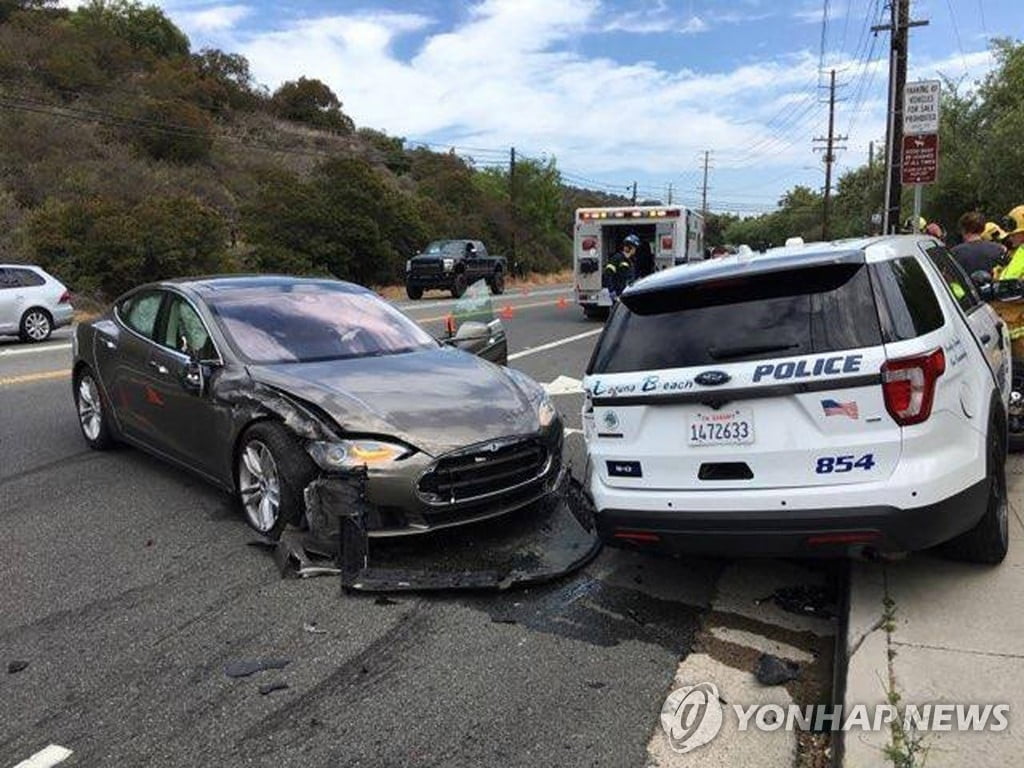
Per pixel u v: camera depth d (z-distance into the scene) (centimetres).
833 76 6228
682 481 407
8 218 2956
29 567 497
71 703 354
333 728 334
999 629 375
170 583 472
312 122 7450
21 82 4653
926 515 367
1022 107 2319
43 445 782
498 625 421
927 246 487
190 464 606
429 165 7019
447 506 482
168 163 4562
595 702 352
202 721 339
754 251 459
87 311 2389
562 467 577
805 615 430
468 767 309
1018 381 629
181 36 7206
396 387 531
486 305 930
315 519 486
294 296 658
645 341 422
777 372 379
